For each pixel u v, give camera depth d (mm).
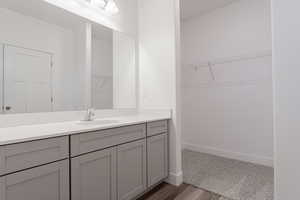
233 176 2062
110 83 1983
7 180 819
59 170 1008
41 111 1421
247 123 2561
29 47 1365
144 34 2236
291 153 614
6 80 1247
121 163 1391
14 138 848
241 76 2615
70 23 1623
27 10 1358
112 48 2004
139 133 1566
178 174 1901
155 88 2117
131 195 1468
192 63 3188
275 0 652
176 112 1937
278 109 642
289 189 618
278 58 642
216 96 2893
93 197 1182
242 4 2602
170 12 1976
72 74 1643
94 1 1751
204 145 3041
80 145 1111
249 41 2533
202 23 3064
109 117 1943
